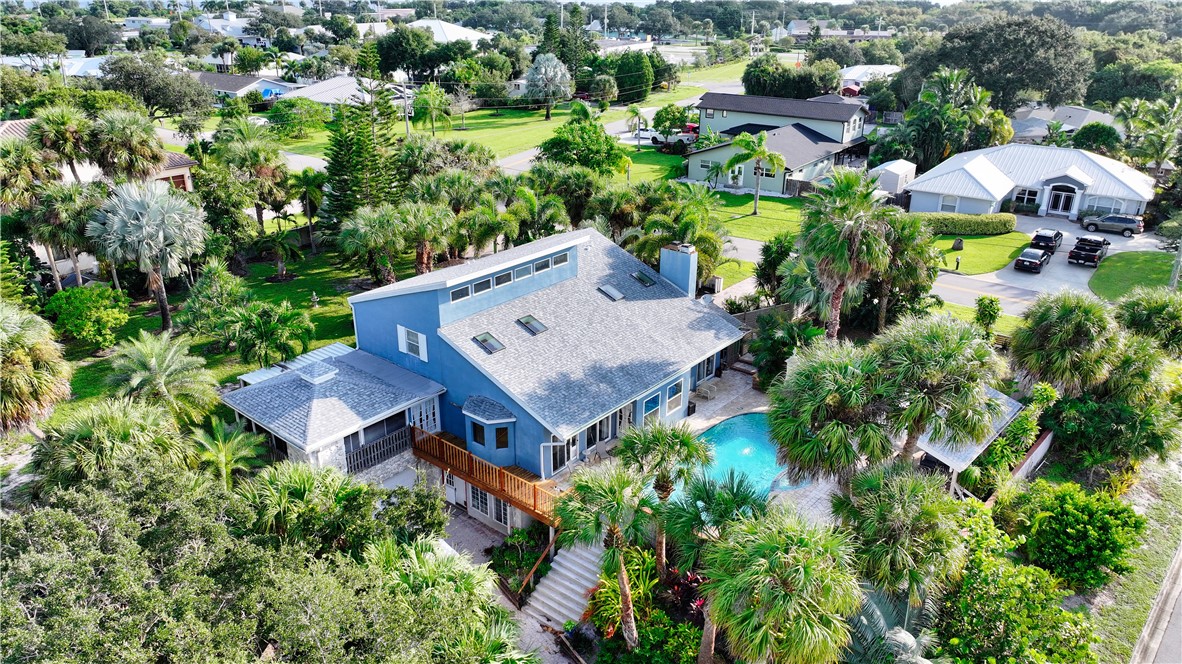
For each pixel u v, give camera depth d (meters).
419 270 41.09
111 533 16.59
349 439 25.44
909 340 21.42
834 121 78.75
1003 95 90.94
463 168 54.56
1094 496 23.31
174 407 25.62
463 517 26.77
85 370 34.66
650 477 19.19
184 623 14.16
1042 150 63.84
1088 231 57.12
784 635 14.53
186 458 23.20
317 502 18.84
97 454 20.98
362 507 18.84
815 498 25.86
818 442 20.38
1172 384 29.41
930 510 17.75
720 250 38.88
